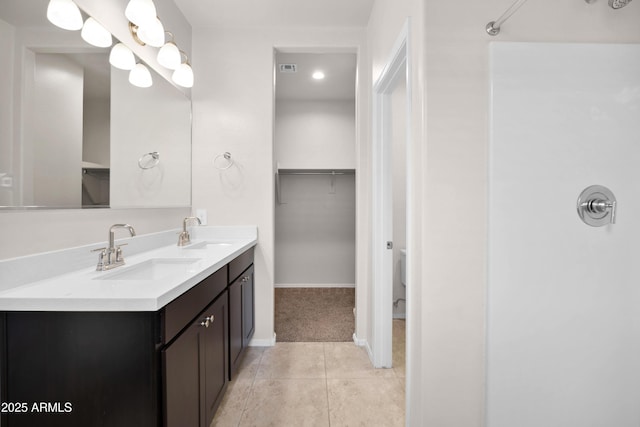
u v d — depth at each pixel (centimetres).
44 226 111
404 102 293
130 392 88
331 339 248
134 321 88
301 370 200
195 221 231
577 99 114
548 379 116
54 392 88
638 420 117
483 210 117
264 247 234
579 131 115
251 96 232
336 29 234
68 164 120
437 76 115
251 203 234
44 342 88
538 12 116
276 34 233
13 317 89
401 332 263
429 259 116
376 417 156
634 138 115
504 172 114
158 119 188
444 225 116
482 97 116
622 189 115
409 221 130
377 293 204
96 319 87
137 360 88
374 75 204
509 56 113
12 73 97
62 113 117
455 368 117
